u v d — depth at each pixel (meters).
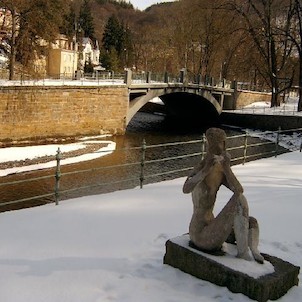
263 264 5.33
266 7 46.50
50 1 34.81
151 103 62.88
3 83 30.64
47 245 6.53
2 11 36.91
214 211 8.43
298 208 9.00
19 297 4.89
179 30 70.38
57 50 73.75
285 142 35.59
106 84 36.69
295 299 5.12
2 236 6.95
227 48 59.41
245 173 12.95
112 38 94.88
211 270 5.32
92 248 6.41
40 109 31.81
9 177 21.25
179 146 34.34
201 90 48.03
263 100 61.09
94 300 4.86
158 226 7.50
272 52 48.69
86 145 31.36
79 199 9.62
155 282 5.35
